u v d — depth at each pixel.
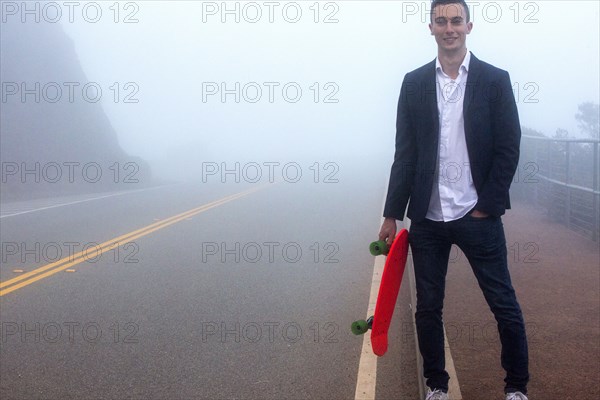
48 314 6.68
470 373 4.86
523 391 3.81
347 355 5.49
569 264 8.34
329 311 6.77
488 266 3.78
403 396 4.68
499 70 3.74
